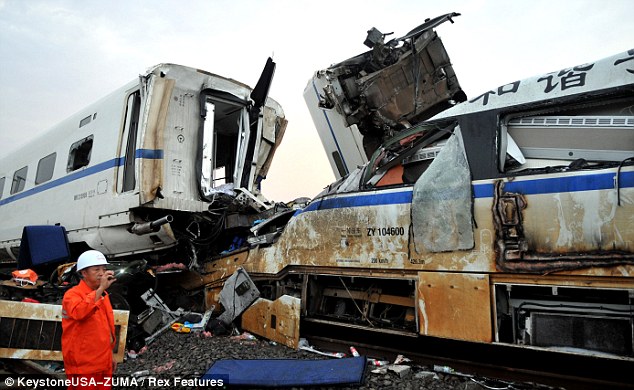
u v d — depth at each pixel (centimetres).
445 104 825
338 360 425
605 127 351
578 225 333
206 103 743
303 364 419
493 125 395
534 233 351
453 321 382
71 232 796
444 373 396
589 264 325
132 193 670
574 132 364
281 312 512
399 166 462
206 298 664
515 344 356
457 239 388
